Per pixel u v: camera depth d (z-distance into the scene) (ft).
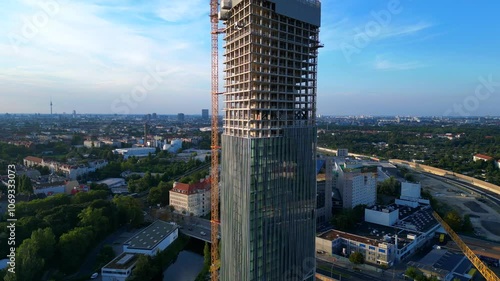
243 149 515.91
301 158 576.61
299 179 574.15
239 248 531.09
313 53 612.70
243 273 520.42
